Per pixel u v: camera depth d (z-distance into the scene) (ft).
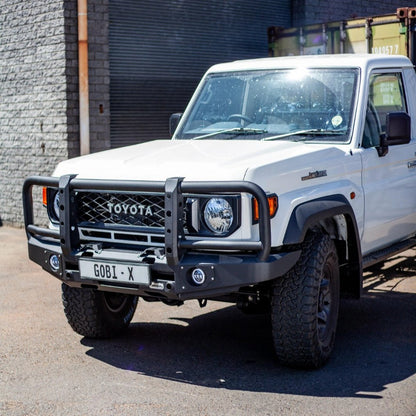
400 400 14.94
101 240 16.60
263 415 14.25
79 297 18.61
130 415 14.35
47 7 35.42
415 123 22.17
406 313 21.52
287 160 16.40
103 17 35.68
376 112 20.31
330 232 18.47
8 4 37.76
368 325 20.40
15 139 38.22
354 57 20.26
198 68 40.22
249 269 15.06
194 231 15.51
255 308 17.90
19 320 21.33
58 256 16.98
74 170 17.21
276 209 15.60
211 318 21.50
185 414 14.35
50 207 17.63
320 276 16.22
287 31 37.42
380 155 19.79
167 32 38.60
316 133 19.03
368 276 25.63
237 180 15.20
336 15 46.09
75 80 35.22
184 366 17.33
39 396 15.47
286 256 15.51
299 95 19.76
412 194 21.79
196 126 20.63
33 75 36.65
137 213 16.10
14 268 28.60
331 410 14.46
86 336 19.45
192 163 16.07
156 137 38.68
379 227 20.15
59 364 17.49
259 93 20.29
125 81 37.09
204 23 40.27
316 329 16.33
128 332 20.15
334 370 16.84
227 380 16.31
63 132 35.32
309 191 16.78
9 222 39.27
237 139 19.47
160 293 15.70
